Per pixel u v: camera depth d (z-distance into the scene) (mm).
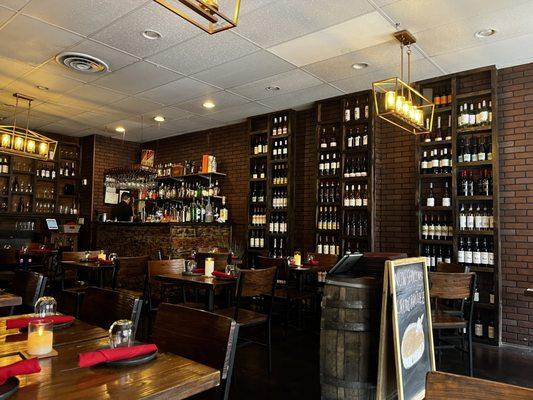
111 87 5836
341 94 6070
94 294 2117
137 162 9680
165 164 9188
